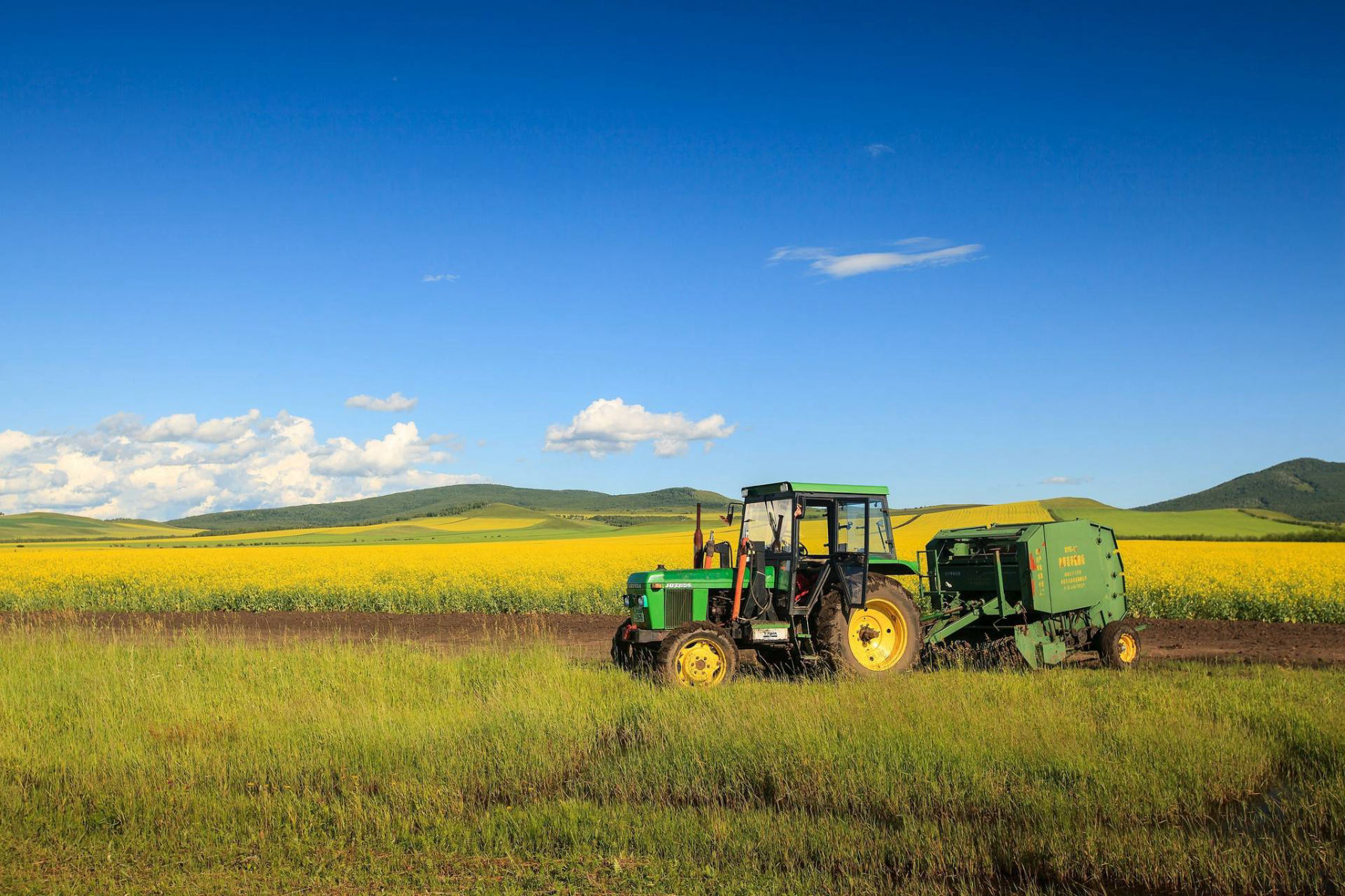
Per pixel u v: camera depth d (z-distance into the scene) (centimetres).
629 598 1195
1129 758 653
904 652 1155
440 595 2170
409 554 3675
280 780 695
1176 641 1508
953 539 1299
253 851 570
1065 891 493
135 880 527
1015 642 1171
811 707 812
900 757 664
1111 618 1271
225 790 664
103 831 604
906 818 576
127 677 1059
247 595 2284
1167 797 591
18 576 2705
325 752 738
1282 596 1730
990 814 584
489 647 1357
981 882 503
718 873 516
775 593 1156
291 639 1667
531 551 3750
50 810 633
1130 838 531
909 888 491
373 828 604
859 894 484
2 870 539
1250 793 624
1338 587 1770
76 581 2555
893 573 1234
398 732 779
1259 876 492
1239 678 994
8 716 886
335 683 1029
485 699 955
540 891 502
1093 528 1267
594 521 12562
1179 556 2702
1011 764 653
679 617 1138
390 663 1132
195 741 784
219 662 1162
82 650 1268
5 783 675
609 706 880
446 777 691
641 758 713
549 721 802
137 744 769
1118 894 490
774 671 1184
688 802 645
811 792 629
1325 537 4900
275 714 868
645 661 1130
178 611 2300
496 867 539
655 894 493
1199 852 514
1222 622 1717
